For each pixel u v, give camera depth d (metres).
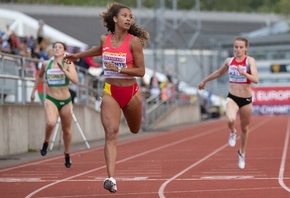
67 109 24.69
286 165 26.11
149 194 18.20
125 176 22.83
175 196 17.75
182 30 103.94
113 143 16.58
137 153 33.25
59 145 35.00
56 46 24.69
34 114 34.41
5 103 31.72
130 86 16.83
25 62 34.38
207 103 82.94
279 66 105.19
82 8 103.31
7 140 31.31
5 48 39.28
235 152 33.31
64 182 21.16
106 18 16.94
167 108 64.19
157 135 48.91
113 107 16.73
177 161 28.69
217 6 150.38
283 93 97.62
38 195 18.19
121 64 16.75
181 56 95.62
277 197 17.34
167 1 132.12
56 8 102.31
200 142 41.12
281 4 123.56
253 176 22.33
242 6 154.00
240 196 17.61
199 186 19.83
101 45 17.19
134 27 17.20
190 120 73.62
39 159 29.47
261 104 98.19
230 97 23.75
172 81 71.31
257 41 107.88
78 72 41.72
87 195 18.12
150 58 86.12
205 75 99.75
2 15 56.25
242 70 23.17
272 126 59.72
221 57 101.94
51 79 24.56
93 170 24.97
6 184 20.67
